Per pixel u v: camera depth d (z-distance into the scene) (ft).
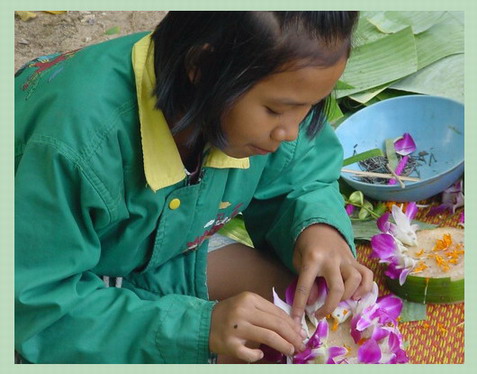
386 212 6.00
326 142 5.06
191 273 4.89
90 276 4.27
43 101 3.91
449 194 6.08
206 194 4.33
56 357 4.08
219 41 3.38
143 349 4.11
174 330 4.09
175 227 4.34
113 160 3.83
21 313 3.94
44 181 3.77
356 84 6.75
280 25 3.25
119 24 7.45
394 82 6.82
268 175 4.91
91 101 3.76
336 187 5.15
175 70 3.61
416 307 5.30
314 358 4.38
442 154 6.32
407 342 5.09
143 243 4.41
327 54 3.32
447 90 6.69
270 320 4.11
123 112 3.83
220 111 3.46
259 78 3.34
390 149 6.35
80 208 3.89
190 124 3.76
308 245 4.58
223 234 5.57
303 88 3.37
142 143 3.85
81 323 4.07
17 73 4.44
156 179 3.95
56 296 3.94
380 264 5.65
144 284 4.77
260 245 5.32
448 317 5.24
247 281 5.16
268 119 3.49
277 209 5.08
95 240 4.05
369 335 4.55
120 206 4.01
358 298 4.56
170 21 3.62
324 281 4.58
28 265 3.91
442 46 6.98
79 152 3.72
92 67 3.88
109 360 4.09
